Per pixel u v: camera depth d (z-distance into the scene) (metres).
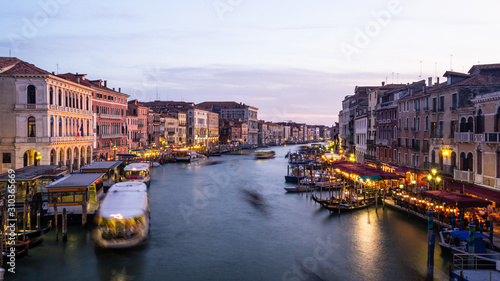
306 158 79.69
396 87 54.78
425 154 37.50
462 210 24.11
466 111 29.81
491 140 25.86
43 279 19.78
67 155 48.75
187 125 118.31
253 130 170.00
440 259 22.05
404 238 25.88
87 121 55.66
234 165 80.19
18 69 42.69
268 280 19.98
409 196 31.16
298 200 39.91
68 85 48.75
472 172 28.41
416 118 39.72
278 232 28.02
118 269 21.20
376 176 35.03
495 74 32.62
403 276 20.25
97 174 35.22
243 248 24.64
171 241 25.94
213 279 20.12
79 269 21.06
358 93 77.19
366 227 28.67
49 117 43.34
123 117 74.56
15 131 42.56
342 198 36.94
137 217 24.77
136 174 48.38
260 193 44.31
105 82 70.88
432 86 39.91
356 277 20.20
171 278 20.22
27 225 26.30
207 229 28.81
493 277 17.25
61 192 28.38
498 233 23.28
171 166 75.44
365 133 60.75
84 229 27.11
